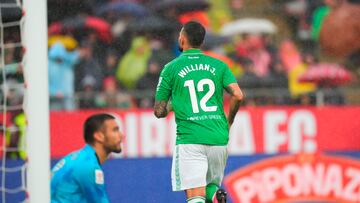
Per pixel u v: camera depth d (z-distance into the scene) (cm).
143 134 3572
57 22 5234
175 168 2314
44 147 2219
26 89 2234
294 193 3609
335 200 3609
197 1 5497
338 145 3700
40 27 2222
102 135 2431
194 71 2316
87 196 2383
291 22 5603
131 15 5369
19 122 3491
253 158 3619
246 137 3659
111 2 5403
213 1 5547
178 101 2309
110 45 5212
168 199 3484
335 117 3722
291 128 3688
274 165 3619
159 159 3525
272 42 5412
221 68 2336
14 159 3312
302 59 5306
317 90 5053
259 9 5616
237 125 3659
